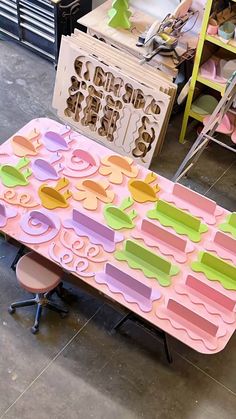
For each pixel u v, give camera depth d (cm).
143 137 450
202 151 460
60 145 390
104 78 443
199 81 438
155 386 353
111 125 462
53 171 371
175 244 344
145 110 432
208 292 323
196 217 356
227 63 432
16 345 363
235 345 373
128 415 341
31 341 366
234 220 354
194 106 462
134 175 377
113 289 325
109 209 356
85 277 329
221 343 309
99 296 372
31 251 374
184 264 338
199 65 428
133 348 367
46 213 353
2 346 362
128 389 351
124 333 372
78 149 381
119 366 359
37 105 502
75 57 447
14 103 500
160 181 376
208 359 365
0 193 360
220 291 326
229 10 413
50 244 341
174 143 485
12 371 354
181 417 342
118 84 438
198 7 445
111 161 383
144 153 456
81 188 368
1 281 391
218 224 358
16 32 534
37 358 359
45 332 370
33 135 393
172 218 358
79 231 347
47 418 338
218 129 428
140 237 348
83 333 371
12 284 390
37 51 534
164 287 328
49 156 383
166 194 369
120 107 446
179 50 441
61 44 450
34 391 347
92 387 350
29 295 387
